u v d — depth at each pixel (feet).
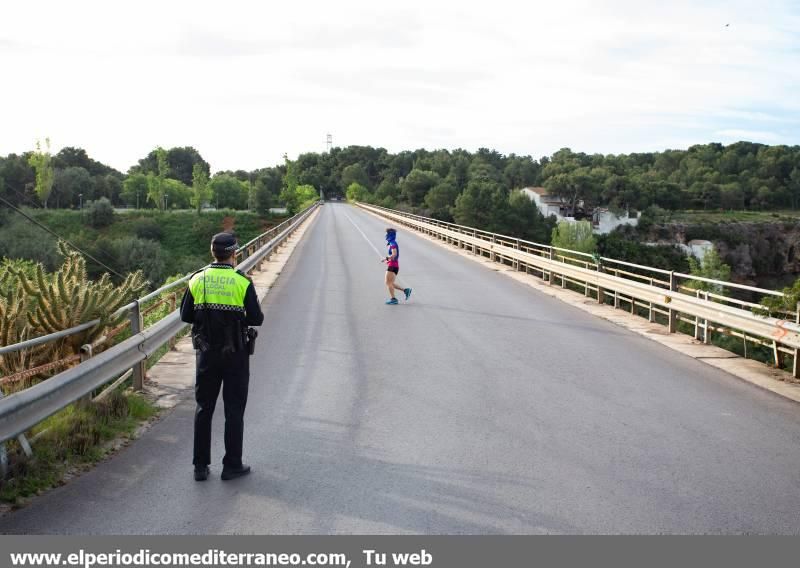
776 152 575.38
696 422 21.34
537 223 388.98
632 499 15.33
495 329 38.52
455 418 21.62
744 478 16.65
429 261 85.05
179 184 515.09
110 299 23.65
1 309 22.04
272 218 354.33
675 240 417.90
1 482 15.21
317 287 57.57
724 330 33.78
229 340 16.35
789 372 28.25
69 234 270.26
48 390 16.55
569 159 640.58
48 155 328.08
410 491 15.71
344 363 29.66
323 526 13.93
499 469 17.13
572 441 19.40
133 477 16.55
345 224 187.52
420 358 30.76
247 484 16.14
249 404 23.16
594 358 31.07
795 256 421.18
